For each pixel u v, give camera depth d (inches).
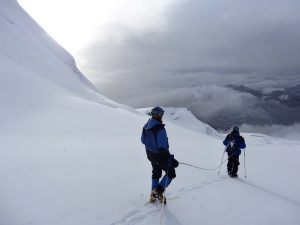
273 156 886.4
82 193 317.4
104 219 257.4
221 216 294.7
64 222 245.6
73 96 1690.5
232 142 484.4
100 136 911.0
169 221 268.8
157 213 281.7
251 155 852.6
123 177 398.6
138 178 399.9
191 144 951.6
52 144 653.9
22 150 538.6
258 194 388.8
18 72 1690.5
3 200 280.1
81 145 673.6
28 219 244.8
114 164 478.3
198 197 343.0
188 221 274.7
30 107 1218.6
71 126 1035.9
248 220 292.8
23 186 325.1
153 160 295.6
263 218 301.7
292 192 426.0
